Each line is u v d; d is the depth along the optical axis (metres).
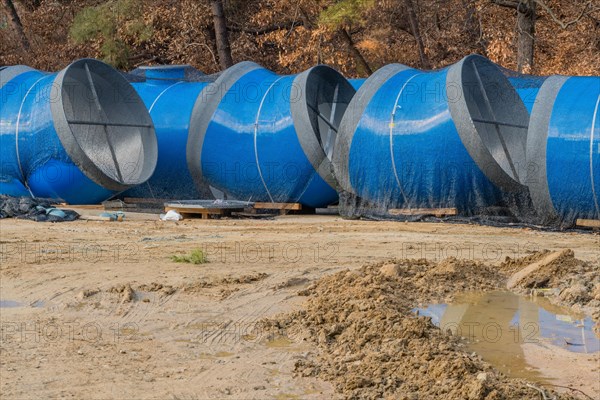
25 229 25.84
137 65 54.56
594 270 17.52
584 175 25.83
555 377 11.87
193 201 30.86
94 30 51.50
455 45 51.09
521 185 27.14
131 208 32.69
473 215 27.83
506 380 11.45
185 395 11.22
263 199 31.38
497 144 28.42
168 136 32.69
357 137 28.91
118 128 32.97
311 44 47.84
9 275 18.75
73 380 11.82
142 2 51.31
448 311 15.35
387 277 16.88
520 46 42.41
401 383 11.49
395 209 28.61
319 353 13.10
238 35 54.22
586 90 27.00
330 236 24.52
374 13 49.34
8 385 11.61
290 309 15.62
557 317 15.01
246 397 11.16
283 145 30.45
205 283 17.55
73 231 25.50
